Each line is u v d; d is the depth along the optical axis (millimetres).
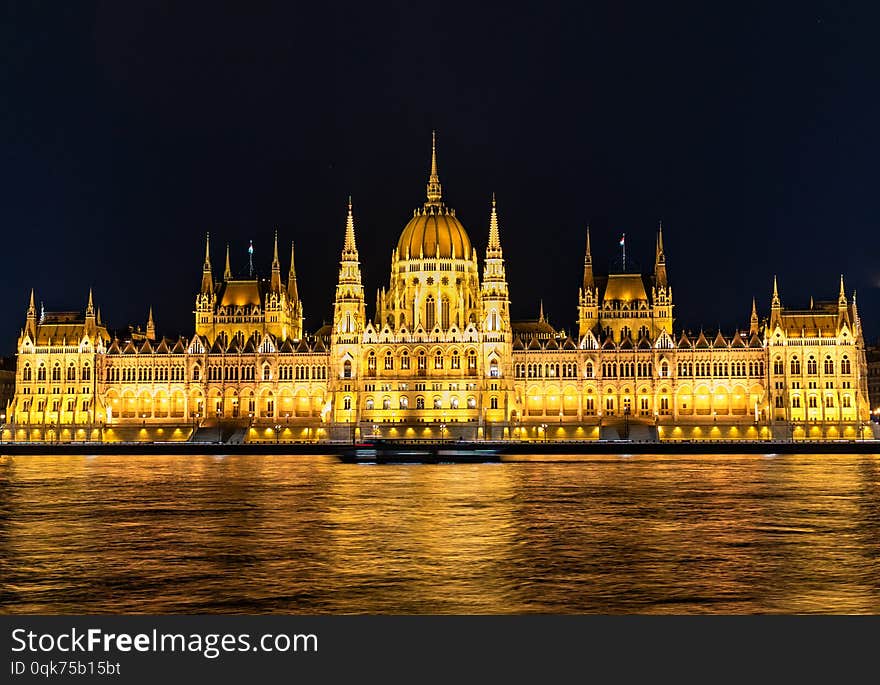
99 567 78125
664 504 116125
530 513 107875
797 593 69312
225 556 82188
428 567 77375
